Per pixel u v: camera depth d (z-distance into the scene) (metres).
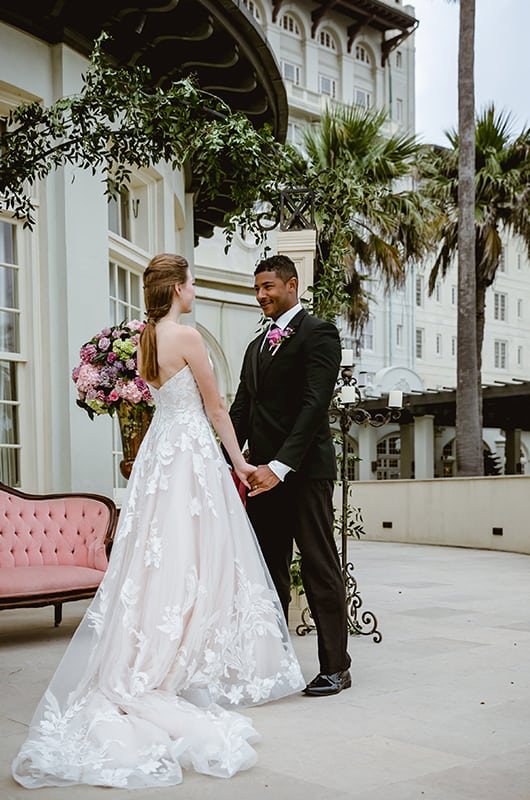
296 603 5.19
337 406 5.11
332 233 5.73
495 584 7.82
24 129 5.54
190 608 3.07
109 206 7.96
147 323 3.37
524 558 10.76
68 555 5.35
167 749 2.58
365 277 17.38
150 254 8.43
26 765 2.59
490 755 2.69
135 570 3.08
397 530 13.98
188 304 3.41
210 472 3.27
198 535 3.16
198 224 12.41
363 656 4.33
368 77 34.44
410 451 22.22
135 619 3.02
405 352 33.69
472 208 15.34
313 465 3.60
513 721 3.09
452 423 22.53
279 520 3.78
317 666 4.09
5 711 3.28
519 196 17.56
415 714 3.19
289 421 3.68
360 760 2.65
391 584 7.82
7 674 3.97
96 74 5.33
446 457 28.77
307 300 5.59
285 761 2.64
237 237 17.70
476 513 12.54
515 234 18.14
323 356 3.58
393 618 5.66
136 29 7.11
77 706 2.85
